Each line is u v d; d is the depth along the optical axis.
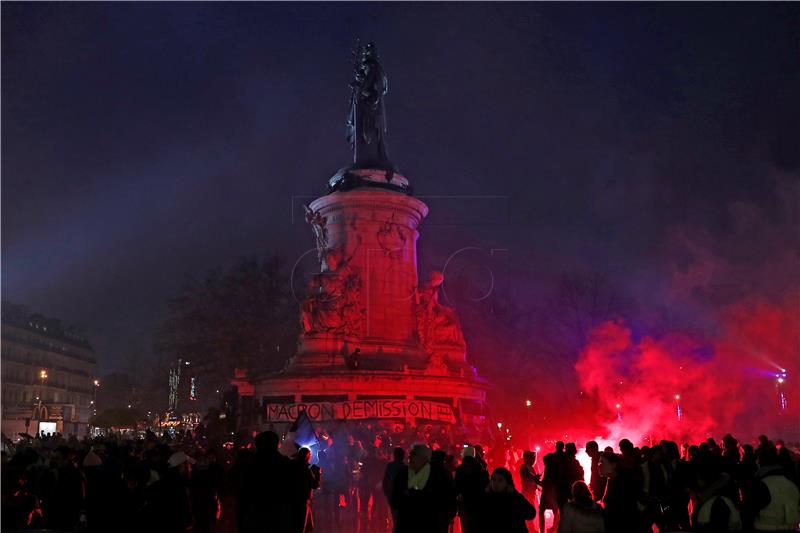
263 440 9.22
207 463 13.20
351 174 32.12
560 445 13.61
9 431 51.34
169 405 60.47
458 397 28.75
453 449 22.47
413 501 9.02
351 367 28.16
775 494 9.19
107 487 12.41
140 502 12.30
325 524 17.33
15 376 62.19
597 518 8.23
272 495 8.98
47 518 12.37
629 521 9.91
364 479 18.67
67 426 53.47
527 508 8.66
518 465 24.98
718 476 9.80
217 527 15.09
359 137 33.69
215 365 47.81
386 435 23.92
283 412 27.47
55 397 69.00
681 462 12.60
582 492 8.55
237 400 30.05
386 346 29.69
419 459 9.18
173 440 26.25
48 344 68.88
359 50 34.94
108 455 12.81
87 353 77.69
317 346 29.08
